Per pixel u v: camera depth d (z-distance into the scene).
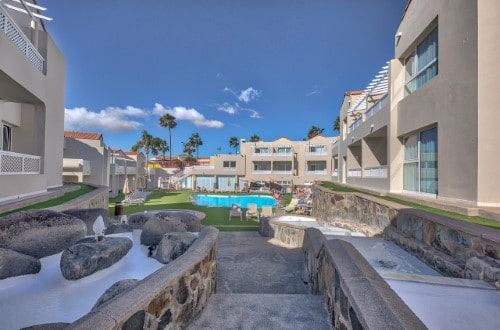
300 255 7.94
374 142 14.40
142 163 47.47
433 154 8.27
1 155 7.25
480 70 6.16
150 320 2.43
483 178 6.09
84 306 3.38
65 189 10.89
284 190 40.62
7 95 9.16
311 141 44.97
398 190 10.20
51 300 3.46
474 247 3.85
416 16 8.95
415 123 8.84
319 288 4.40
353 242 6.23
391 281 3.40
